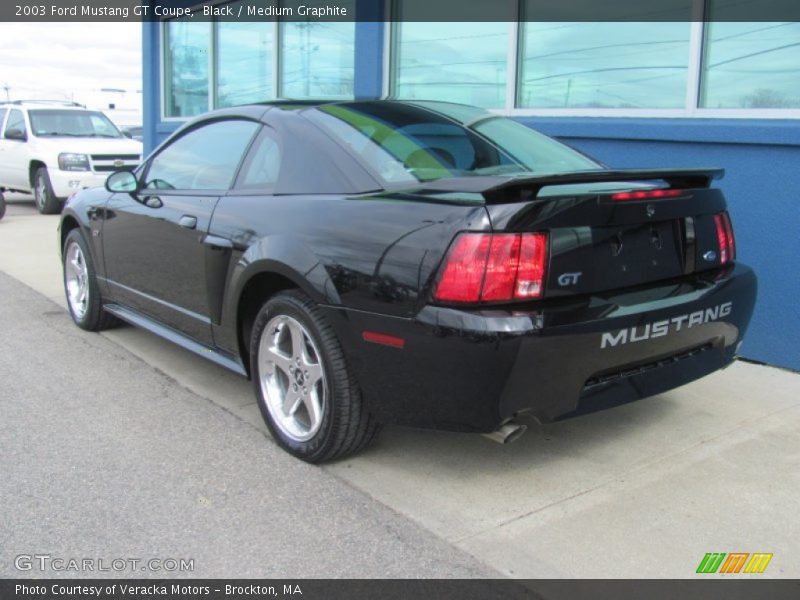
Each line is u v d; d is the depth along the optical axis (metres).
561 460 3.47
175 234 4.13
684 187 3.30
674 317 3.08
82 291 5.58
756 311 4.77
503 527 2.91
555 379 2.80
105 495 3.14
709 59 5.05
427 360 2.82
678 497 3.13
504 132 4.00
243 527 2.90
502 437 2.88
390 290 2.88
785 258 4.60
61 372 4.70
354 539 2.83
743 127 4.64
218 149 4.16
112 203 4.86
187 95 10.70
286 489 3.20
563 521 2.95
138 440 3.69
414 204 2.97
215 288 3.82
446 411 2.86
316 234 3.21
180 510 3.03
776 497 3.13
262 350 3.57
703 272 3.42
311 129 3.62
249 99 9.41
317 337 3.20
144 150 11.59
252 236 3.52
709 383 4.46
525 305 2.77
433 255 2.79
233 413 4.05
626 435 3.73
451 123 3.90
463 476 3.32
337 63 7.99
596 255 2.92
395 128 3.71
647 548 2.77
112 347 5.22
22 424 3.88
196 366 4.82
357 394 3.20
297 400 3.45
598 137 5.41
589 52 5.77
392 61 7.16
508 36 6.25
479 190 2.75
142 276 4.59
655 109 5.34
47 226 11.72
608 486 3.23
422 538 2.84
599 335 2.84
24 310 6.26
